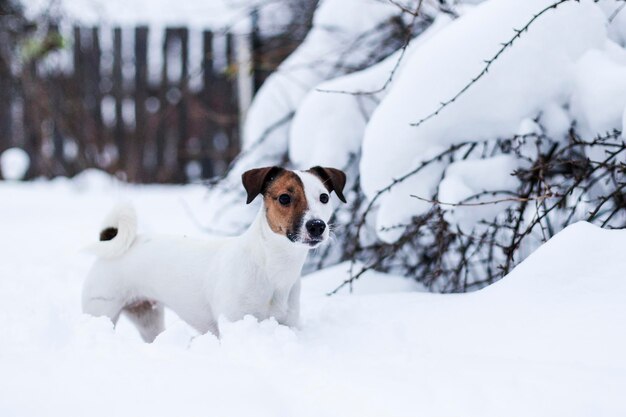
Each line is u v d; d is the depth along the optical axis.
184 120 10.46
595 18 3.83
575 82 3.74
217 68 10.33
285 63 5.73
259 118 5.65
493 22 3.84
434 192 3.95
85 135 10.39
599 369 2.38
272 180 3.30
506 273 3.67
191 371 2.53
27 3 9.62
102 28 10.39
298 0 6.55
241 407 2.23
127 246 3.68
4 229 7.22
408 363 2.61
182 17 10.51
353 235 4.76
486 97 3.77
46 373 2.49
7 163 10.55
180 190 10.20
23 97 10.38
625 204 3.63
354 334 3.03
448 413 2.19
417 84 3.93
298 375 2.53
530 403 2.21
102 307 3.68
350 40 5.43
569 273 3.04
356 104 4.70
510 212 3.92
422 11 5.05
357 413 2.22
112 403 2.25
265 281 3.26
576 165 3.79
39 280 4.90
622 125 3.47
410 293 3.77
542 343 2.65
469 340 2.82
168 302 3.61
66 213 8.32
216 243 3.59
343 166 4.68
